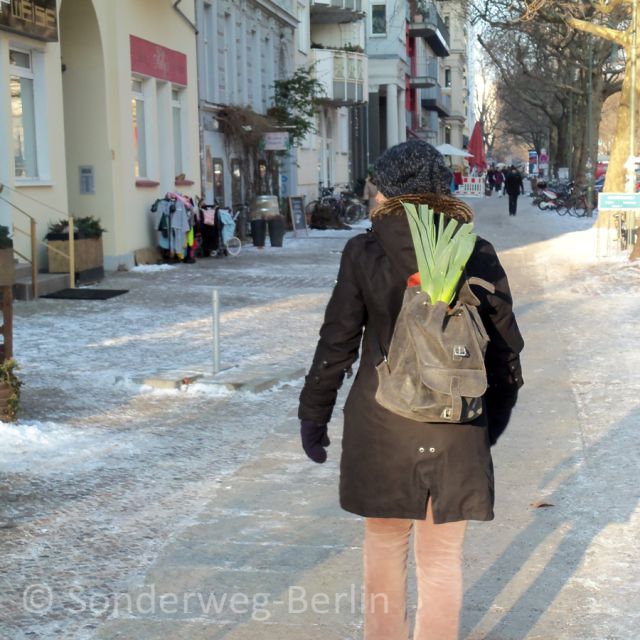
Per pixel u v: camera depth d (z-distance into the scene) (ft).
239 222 92.07
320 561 16.11
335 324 11.03
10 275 48.21
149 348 35.65
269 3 106.73
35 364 32.60
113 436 23.84
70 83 63.87
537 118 285.02
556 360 33.19
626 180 77.97
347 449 11.03
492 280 11.19
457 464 10.70
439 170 11.32
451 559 11.09
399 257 10.89
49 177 56.08
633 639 13.23
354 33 144.87
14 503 18.83
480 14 96.12
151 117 72.02
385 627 11.45
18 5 51.08
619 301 47.03
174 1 75.41
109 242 64.49
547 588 14.94
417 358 10.39
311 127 109.29
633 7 77.92
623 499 19.02
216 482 20.30
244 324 41.50
